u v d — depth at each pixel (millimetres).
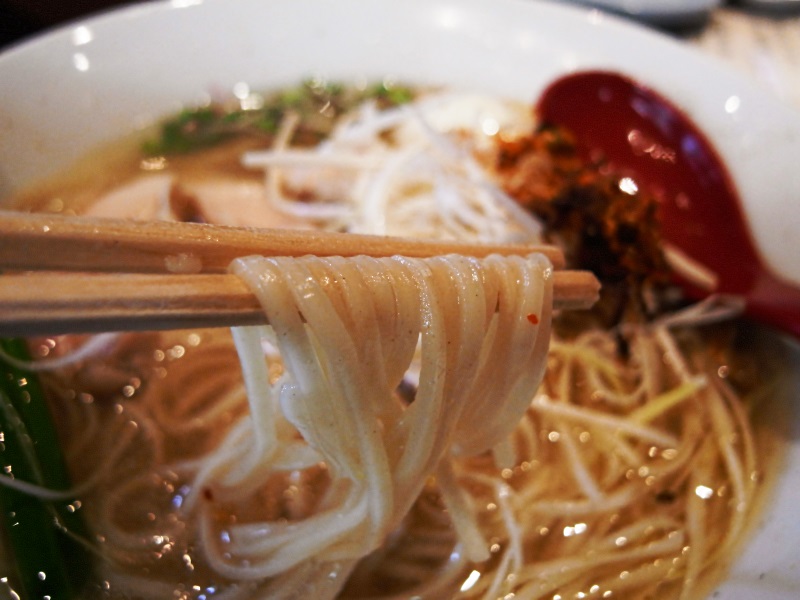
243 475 95
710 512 110
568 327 142
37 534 91
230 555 98
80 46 154
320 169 167
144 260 68
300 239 78
